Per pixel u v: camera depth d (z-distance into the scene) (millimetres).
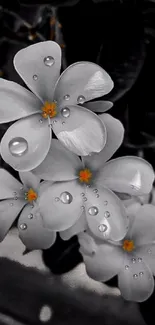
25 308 408
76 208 304
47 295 410
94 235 315
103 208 305
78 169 311
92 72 296
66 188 307
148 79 366
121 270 332
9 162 292
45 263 375
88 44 349
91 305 406
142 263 334
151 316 369
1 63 384
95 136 292
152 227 330
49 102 307
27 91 309
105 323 401
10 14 374
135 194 307
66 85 301
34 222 318
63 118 301
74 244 369
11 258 416
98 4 348
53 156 305
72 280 412
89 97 299
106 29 346
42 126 303
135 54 342
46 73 302
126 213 303
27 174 328
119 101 364
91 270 326
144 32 349
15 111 303
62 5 334
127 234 332
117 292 409
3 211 336
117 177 310
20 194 339
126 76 341
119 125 302
